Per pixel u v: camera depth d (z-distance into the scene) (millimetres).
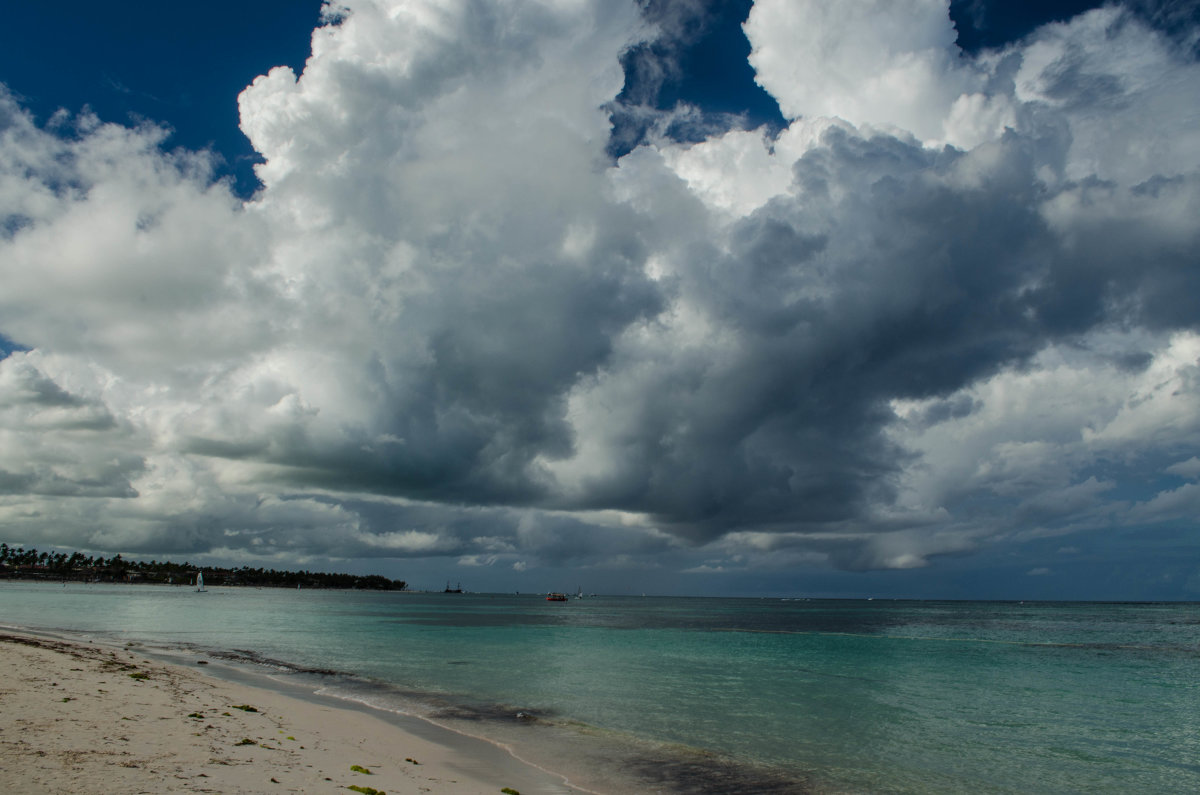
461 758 19719
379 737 21422
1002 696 39375
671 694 36594
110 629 68250
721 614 176625
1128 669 54406
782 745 25062
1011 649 72500
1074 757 25000
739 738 25938
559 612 182375
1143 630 113750
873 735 27641
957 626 120500
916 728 29359
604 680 41406
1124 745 27109
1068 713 34125
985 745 26469
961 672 50969
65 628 65500
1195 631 111438
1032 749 26062
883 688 41500
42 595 161500
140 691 24641
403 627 92312
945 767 22953
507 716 28141
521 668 46812
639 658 56094
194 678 31609
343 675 39656
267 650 54438
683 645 70750
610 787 18156
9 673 25078
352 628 86750
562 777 18750
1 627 59469
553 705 31703
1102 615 194375
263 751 16859
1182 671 53125
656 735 25734
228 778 13680
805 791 19297
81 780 12125
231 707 23469
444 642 68438
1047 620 152250
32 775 12141
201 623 85250
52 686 23156
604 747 23078
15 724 16438
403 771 16906
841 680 44781
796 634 91625
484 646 64688
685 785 19062
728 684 41438
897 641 81375
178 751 15539
